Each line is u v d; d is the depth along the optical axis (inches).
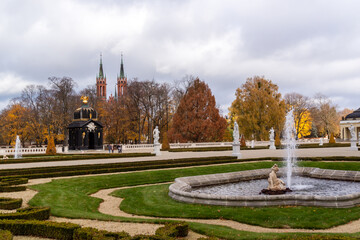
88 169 1266.0
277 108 3134.8
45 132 3164.4
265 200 702.5
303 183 1038.4
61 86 3034.0
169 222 517.3
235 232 500.7
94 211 708.7
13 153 2178.9
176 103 3563.0
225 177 1067.3
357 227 559.8
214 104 3024.1
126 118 3248.0
